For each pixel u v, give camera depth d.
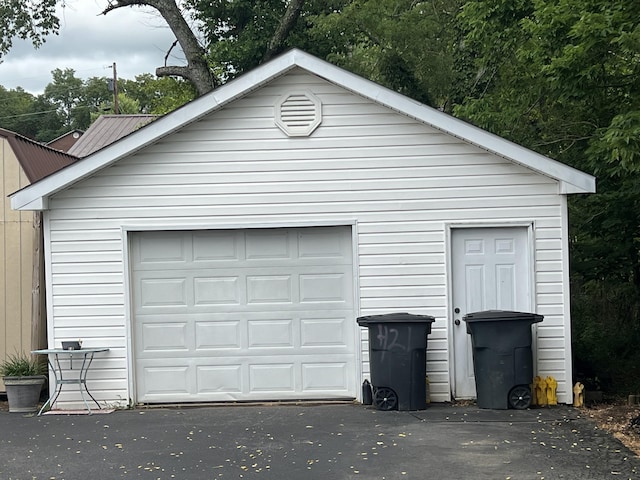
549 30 12.50
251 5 24.58
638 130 10.38
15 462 8.26
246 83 10.81
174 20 23.75
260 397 11.19
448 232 10.98
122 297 11.09
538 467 7.70
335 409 10.61
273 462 8.02
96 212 11.08
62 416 10.56
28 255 12.12
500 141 10.72
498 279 11.02
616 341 15.41
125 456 8.39
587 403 11.08
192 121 10.98
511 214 10.95
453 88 22.62
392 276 11.04
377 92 10.77
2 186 12.27
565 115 15.01
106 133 31.88
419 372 10.41
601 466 7.71
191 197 11.09
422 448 8.45
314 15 25.44
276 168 11.08
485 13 14.70
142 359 11.20
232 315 11.23
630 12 11.07
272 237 11.24
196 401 11.19
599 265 14.83
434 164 11.01
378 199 11.03
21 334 12.05
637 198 13.72
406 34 23.34
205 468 7.87
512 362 10.37
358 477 7.46
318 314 11.19
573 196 14.66
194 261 11.25
